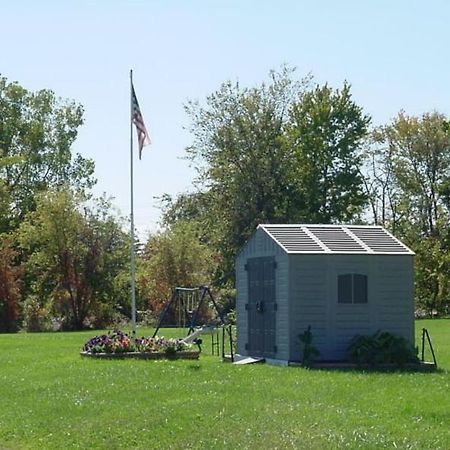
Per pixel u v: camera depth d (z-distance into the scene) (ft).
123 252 183.42
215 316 161.38
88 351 86.99
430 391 57.82
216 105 202.80
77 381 65.62
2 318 175.73
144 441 45.60
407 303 78.64
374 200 221.25
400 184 215.72
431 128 212.43
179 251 173.68
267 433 44.80
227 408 51.85
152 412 51.78
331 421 47.34
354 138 207.41
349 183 206.18
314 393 57.16
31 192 235.20
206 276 177.99
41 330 175.83
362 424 46.60
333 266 77.30
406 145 214.28
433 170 213.25
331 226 82.69
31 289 183.32
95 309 180.24
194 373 68.90
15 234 190.49
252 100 201.77
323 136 206.18
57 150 242.37
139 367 73.97
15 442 47.60
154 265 173.47
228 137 201.26
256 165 200.44
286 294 76.89
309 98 208.33
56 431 48.96
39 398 59.06
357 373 69.15
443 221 206.80
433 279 201.67
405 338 77.25
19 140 238.27
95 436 47.19
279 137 200.75
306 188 203.92
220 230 200.75
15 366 79.56
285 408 51.47
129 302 186.70
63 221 178.70
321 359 76.28
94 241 180.86
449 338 110.32
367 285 77.87
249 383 62.44
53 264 179.63
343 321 77.15
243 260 84.99
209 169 204.54
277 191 201.46
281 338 77.66
